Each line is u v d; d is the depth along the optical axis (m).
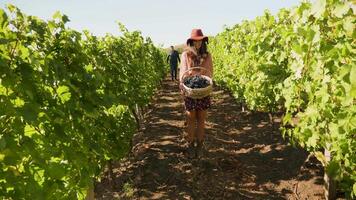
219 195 4.79
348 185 3.56
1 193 2.12
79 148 3.05
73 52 3.21
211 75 5.88
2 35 2.31
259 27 6.55
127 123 5.81
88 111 3.16
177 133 7.64
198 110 5.73
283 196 4.70
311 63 3.36
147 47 12.38
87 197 3.68
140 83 8.12
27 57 2.49
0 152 2.06
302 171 5.28
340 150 3.18
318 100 3.30
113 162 6.09
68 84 2.93
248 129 7.79
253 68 7.17
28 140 2.27
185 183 5.11
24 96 2.38
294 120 7.40
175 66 18.92
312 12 2.90
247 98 7.77
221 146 6.78
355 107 2.72
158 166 5.70
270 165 5.68
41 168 2.43
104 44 6.47
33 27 2.72
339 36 3.10
